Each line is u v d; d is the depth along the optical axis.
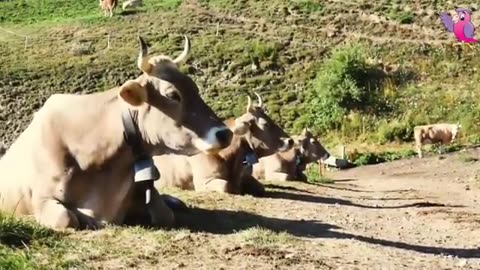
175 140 7.22
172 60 7.50
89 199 7.29
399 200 14.15
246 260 6.12
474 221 10.59
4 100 41.50
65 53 48.03
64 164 7.27
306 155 22.16
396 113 39.66
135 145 7.36
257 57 46.00
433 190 17.27
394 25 49.06
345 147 34.78
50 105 7.68
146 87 7.23
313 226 8.84
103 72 44.94
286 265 6.03
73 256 5.95
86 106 7.50
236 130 12.28
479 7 49.00
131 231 7.02
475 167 24.08
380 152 33.00
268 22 51.16
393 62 44.41
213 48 47.28
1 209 7.34
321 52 46.75
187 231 7.25
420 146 31.16
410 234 9.08
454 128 31.44
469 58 44.53
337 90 40.84
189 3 55.41
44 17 58.00
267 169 18.11
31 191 7.36
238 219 8.75
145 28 51.69
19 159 7.61
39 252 6.01
